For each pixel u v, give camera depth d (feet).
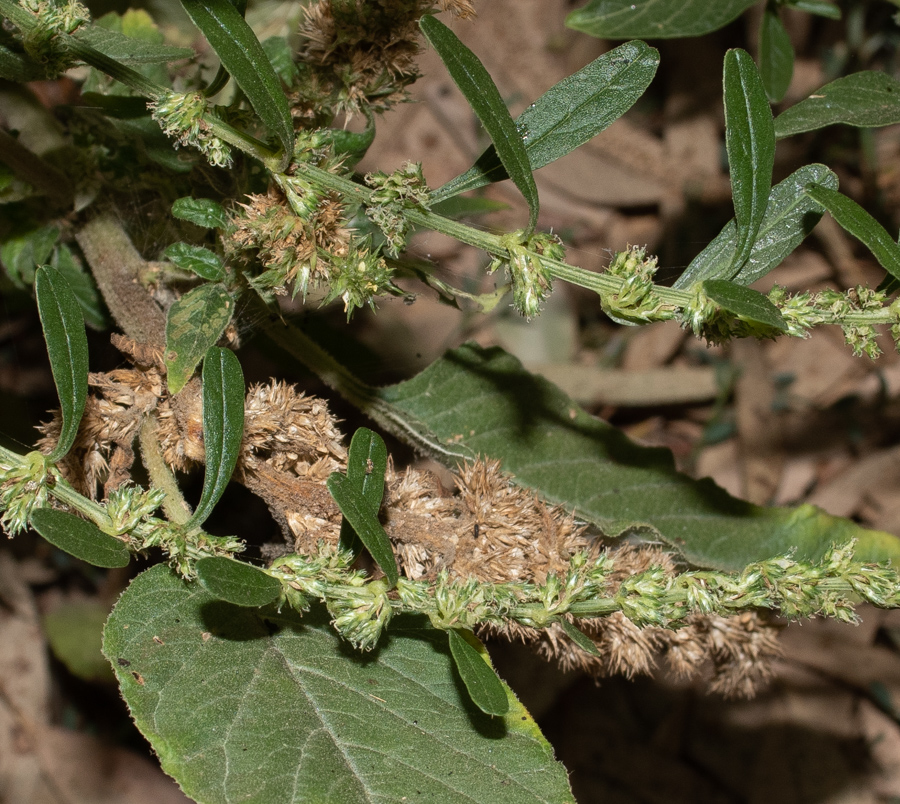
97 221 1.36
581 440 1.43
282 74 1.33
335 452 1.28
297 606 1.21
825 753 2.09
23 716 1.98
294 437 1.27
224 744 1.21
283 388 1.27
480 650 1.25
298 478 1.28
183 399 1.27
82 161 1.37
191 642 1.24
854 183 2.40
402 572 1.29
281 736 1.22
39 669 2.01
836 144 2.37
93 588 2.06
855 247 2.39
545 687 2.16
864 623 2.14
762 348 2.36
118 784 1.99
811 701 2.13
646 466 1.42
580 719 2.16
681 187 2.47
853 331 1.21
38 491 1.20
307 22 1.28
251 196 1.24
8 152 1.33
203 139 1.22
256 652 1.25
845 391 2.35
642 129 2.53
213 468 1.21
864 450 2.29
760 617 1.33
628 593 1.21
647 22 1.31
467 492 1.28
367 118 1.30
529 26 2.52
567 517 1.29
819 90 1.28
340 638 1.26
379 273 1.23
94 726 2.04
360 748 1.22
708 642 1.33
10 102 1.37
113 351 1.45
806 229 1.25
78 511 1.22
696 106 2.49
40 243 1.39
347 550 1.22
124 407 1.27
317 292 1.47
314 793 1.20
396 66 1.28
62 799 1.95
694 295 1.20
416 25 1.27
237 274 1.27
